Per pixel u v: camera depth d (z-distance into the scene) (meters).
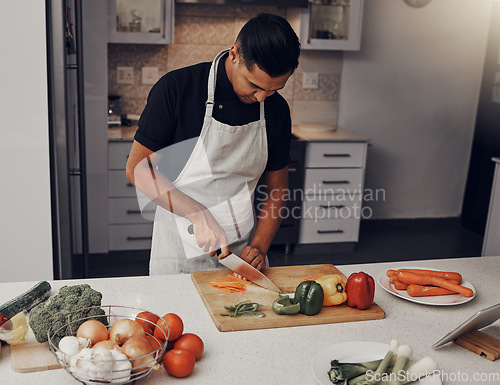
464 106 4.11
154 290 1.38
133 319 1.11
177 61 3.60
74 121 2.48
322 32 3.50
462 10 3.92
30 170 2.23
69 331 1.04
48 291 1.27
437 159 4.19
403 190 4.21
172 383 1.02
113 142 3.16
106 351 0.93
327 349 1.11
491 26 3.91
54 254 2.37
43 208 2.27
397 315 1.31
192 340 1.08
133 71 3.56
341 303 1.32
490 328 1.29
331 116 3.96
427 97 4.05
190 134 1.55
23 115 2.17
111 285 1.39
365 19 3.82
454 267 1.62
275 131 1.62
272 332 1.21
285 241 3.54
